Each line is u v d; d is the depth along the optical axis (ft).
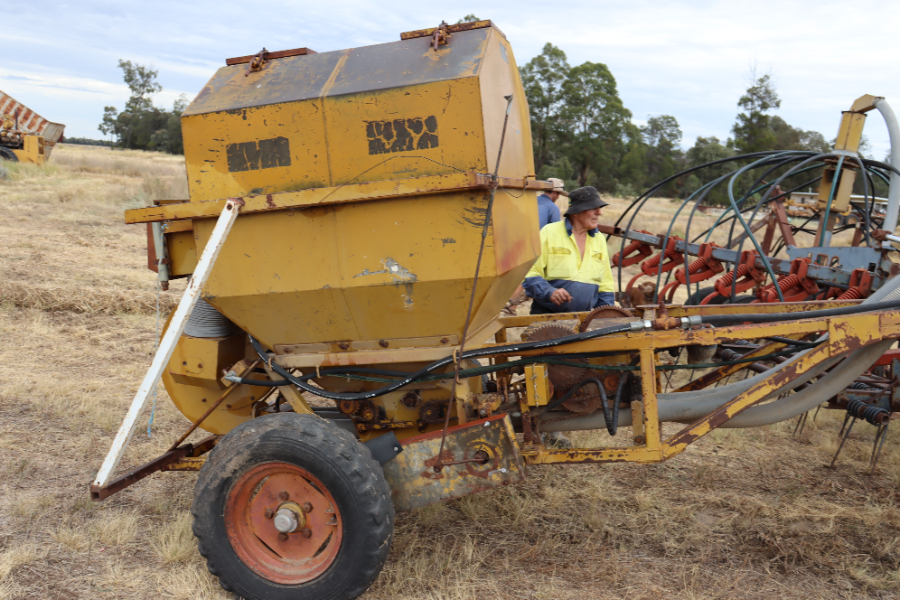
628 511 13.20
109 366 21.04
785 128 191.42
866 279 18.75
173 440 16.10
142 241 41.29
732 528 12.57
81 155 124.47
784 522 12.79
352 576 9.52
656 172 244.22
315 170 9.89
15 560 10.80
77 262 33.83
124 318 26.20
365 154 9.70
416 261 9.69
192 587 10.42
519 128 11.55
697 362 13.48
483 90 9.45
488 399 10.78
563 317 13.47
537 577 10.87
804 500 13.71
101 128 330.75
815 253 21.18
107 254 36.70
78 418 16.84
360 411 11.78
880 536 12.28
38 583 10.36
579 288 16.22
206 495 9.87
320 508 9.97
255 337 11.00
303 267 10.05
